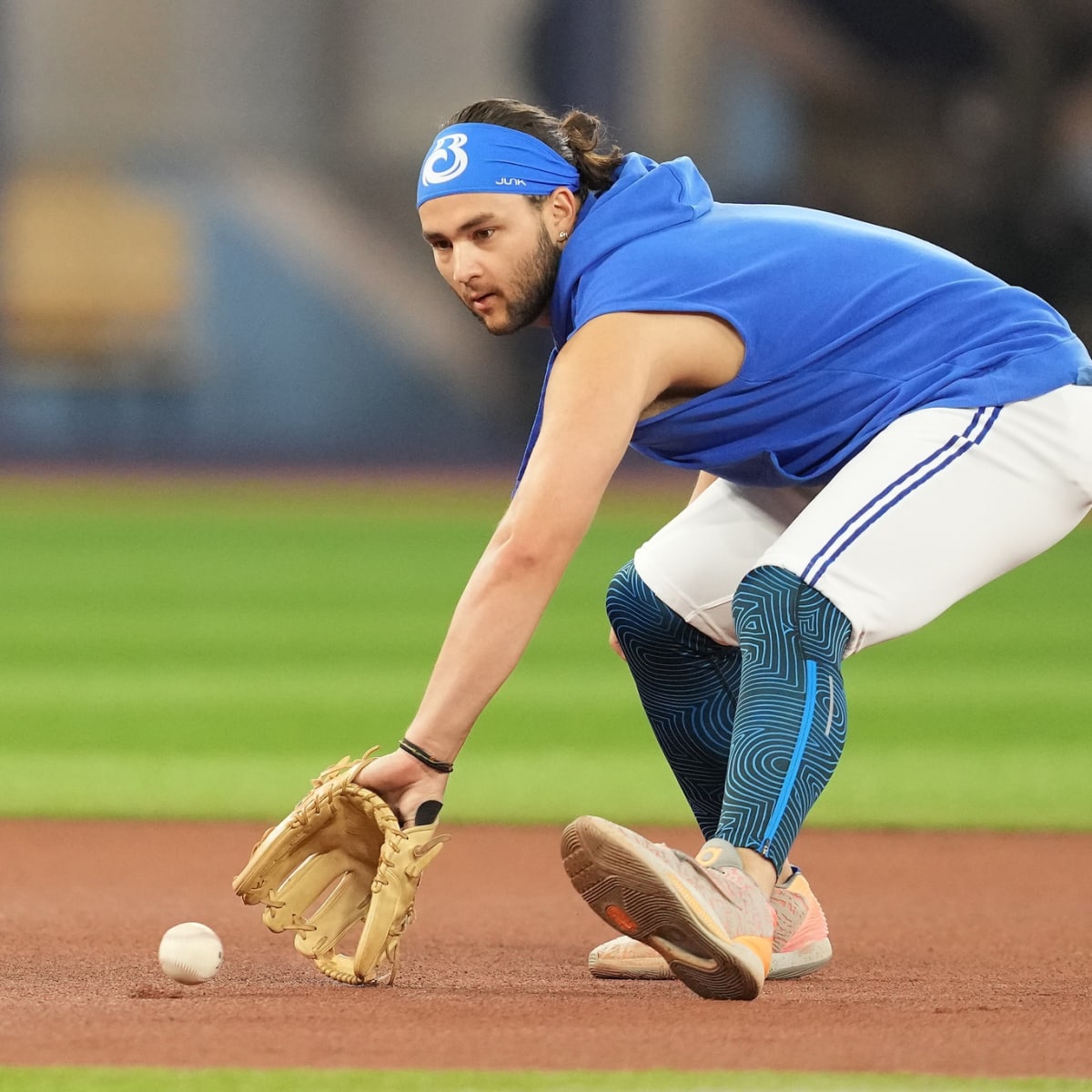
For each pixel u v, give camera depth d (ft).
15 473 290.56
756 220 32.22
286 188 311.88
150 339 307.37
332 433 312.50
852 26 327.26
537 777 70.79
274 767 71.97
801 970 35.22
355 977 32.07
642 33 317.22
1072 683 98.43
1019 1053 26.30
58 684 95.45
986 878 52.06
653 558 35.63
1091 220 337.11
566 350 30.17
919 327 32.22
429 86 317.22
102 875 51.39
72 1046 26.25
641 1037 27.04
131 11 307.17
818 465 32.65
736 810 30.22
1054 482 31.86
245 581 153.89
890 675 101.91
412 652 109.19
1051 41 331.77
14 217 304.09
